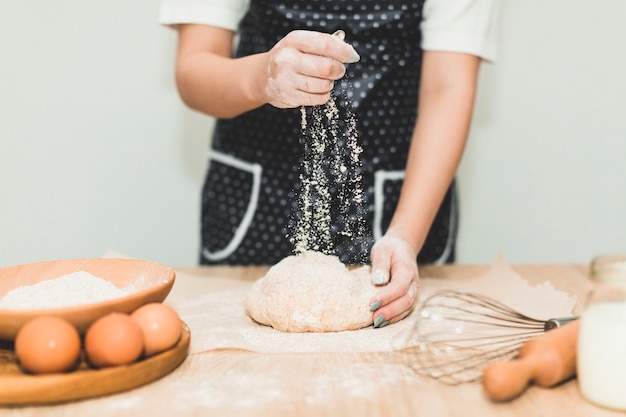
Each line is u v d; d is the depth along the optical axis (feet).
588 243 5.83
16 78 5.54
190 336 2.69
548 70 5.65
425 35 3.92
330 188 3.51
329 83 2.95
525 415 2.10
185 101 4.03
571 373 2.29
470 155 5.77
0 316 2.30
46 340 2.19
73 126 5.64
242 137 4.18
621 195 5.76
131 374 2.29
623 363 2.08
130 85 5.63
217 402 2.22
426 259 4.31
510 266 4.15
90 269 3.01
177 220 5.82
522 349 2.31
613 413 2.11
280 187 4.14
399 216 3.58
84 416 2.14
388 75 3.94
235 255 4.29
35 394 2.18
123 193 5.75
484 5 3.84
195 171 5.76
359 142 3.99
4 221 5.68
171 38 5.58
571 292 3.55
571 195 5.79
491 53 3.94
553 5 5.57
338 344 2.75
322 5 3.81
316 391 2.29
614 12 5.54
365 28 3.83
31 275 2.97
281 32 3.92
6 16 5.47
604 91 5.64
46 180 5.68
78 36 5.55
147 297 2.53
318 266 3.16
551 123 5.71
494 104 5.70
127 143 5.70
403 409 2.15
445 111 3.80
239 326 3.01
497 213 5.83
